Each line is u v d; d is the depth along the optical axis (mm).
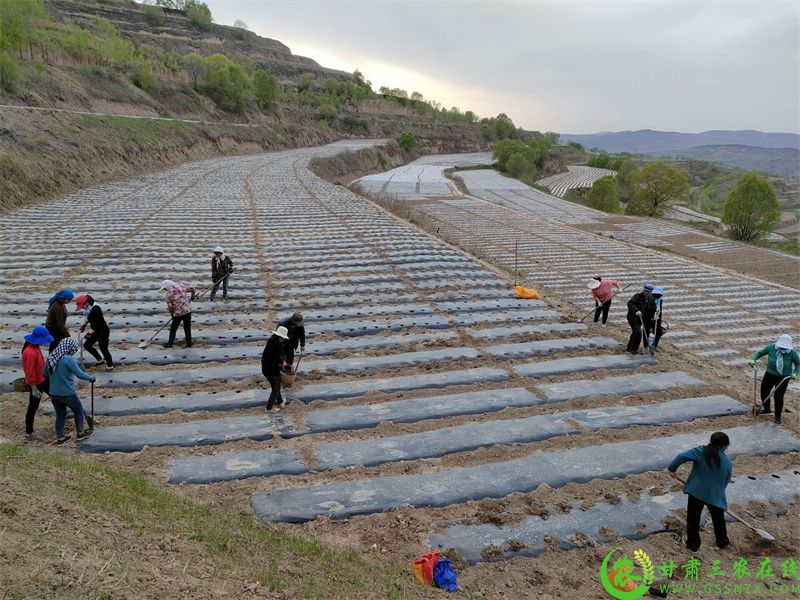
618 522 6910
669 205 67688
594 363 11406
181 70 64625
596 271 24750
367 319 13445
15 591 3924
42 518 5070
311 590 5027
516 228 35656
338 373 10594
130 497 6246
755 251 32438
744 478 7949
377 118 112875
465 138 129625
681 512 7160
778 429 9258
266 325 12750
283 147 71125
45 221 21984
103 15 94062
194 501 6785
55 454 7449
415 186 58250
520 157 79625
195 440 8141
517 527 6707
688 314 19641
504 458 8141
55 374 7625
